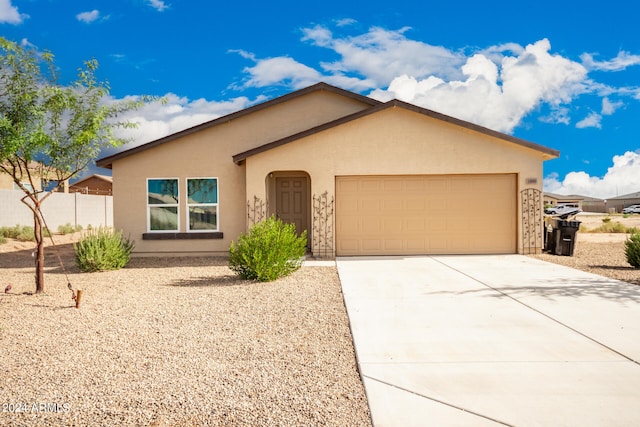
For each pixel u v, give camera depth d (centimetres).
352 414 391
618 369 480
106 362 511
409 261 1288
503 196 1407
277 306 777
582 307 740
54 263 1391
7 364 505
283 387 444
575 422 372
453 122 1348
